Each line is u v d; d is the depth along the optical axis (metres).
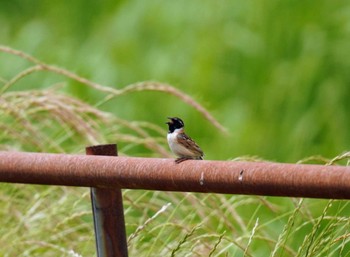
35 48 17.75
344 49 15.87
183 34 17.09
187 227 8.24
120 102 15.84
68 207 9.37
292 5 16.84
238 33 16.78
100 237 6.01
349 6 16.45
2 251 8.75
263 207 10.70
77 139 10.19
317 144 15.27
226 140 15.42
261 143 15.42
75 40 18.30
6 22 19.28
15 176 6.20
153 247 8.35
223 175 5.31
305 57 16.00
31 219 9.18
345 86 15.59
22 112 9.92
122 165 5.73
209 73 16.39
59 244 8.96
